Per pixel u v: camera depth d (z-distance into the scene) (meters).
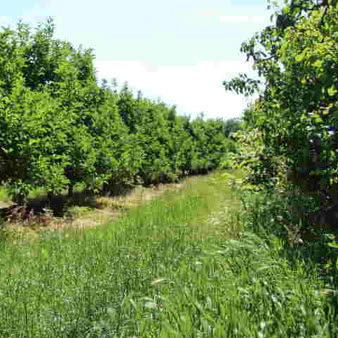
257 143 6.95
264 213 7.72
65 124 15.16
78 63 20.00
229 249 5.96
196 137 41.31
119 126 22.11
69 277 6.00
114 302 4.84
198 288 4.59
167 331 3.65
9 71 14.11
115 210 15.84
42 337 4.12
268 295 4.10
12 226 11.09
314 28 5.47
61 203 16.67
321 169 5.93
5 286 5.63
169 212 12.61
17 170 13.60
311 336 3.34
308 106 5.68
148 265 6.34
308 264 5.01
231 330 3.53
